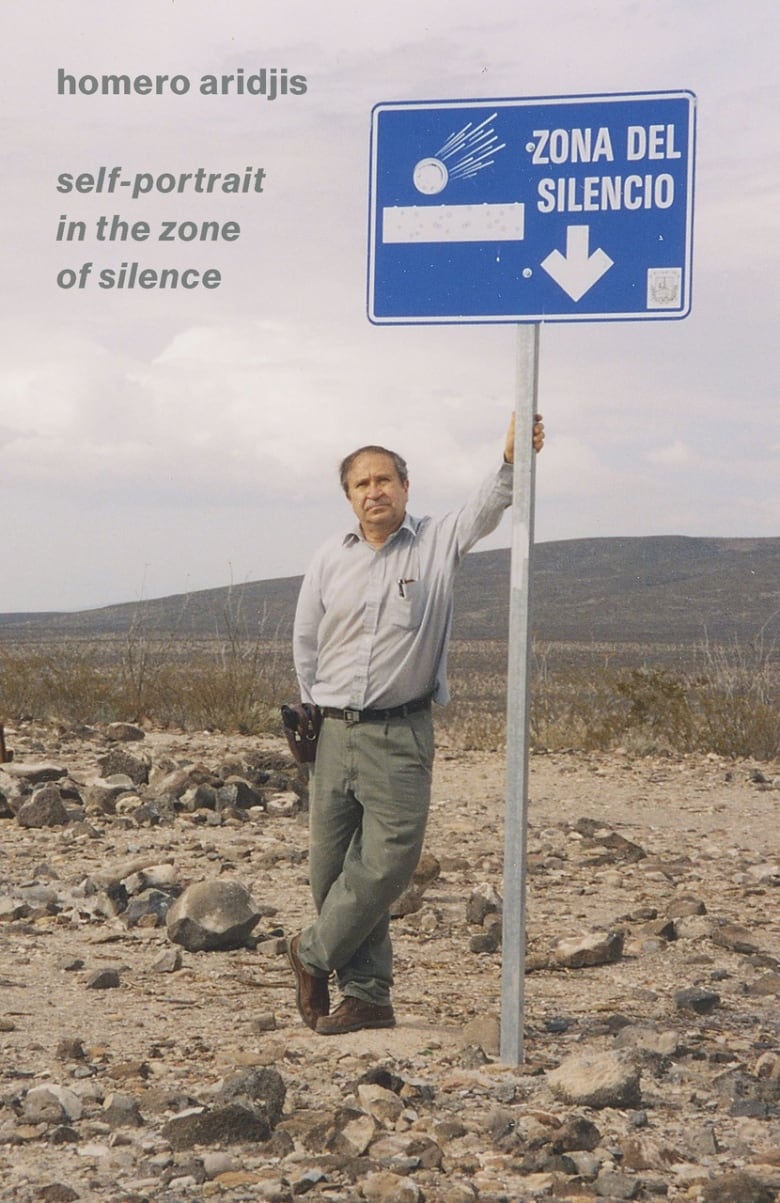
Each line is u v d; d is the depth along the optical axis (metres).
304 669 5.52
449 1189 3.93
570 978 6.75
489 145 5.12
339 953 5.44
